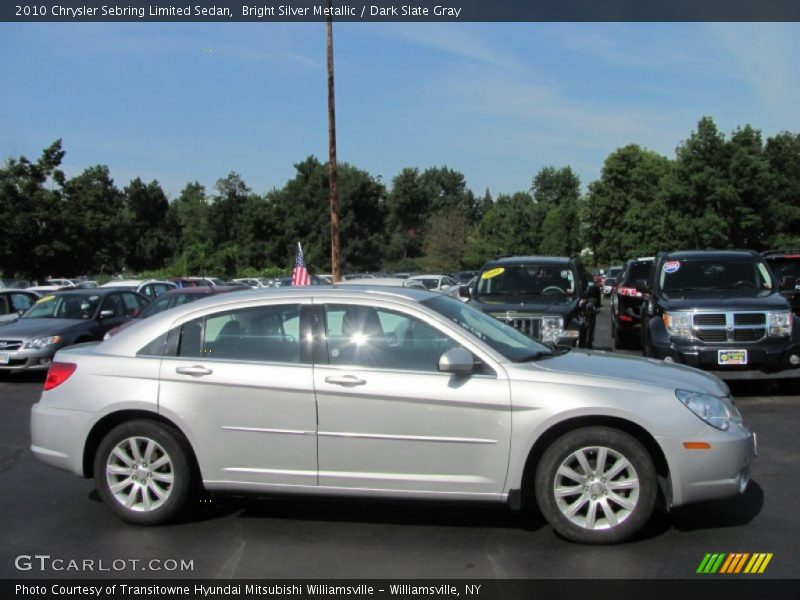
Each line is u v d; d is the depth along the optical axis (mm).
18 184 40000
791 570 4391
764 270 10930
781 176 46688
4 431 8664
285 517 5457
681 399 4801
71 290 14609
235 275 62156
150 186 94188
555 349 5836
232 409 5117
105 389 5312
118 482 5324
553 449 4801
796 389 10078
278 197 84375
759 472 6387
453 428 4867
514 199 77250
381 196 86625
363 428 4957
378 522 5324
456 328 5078
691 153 39188
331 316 5215
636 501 4730
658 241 43656
